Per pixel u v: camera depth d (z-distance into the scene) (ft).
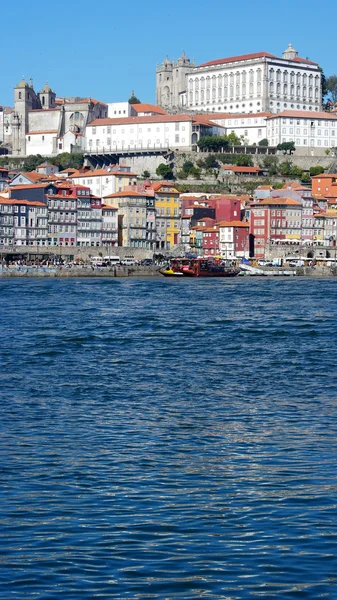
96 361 655.35
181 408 493.77
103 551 290.76
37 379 577.84
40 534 304.09
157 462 386.11
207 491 346.95
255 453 400.26
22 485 353.92
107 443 417.08
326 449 406.62
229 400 515.50
